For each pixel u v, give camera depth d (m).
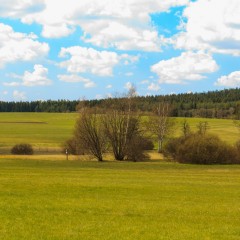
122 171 47.50
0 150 101.00
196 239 16.83
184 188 32.03
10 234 16.91
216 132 151.12
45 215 20.66
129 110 77.31
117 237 16.84
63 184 31.94
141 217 20.88
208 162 65.88
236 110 196.75
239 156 66.81
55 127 183.38
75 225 18.72
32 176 38.28
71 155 85.06
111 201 25.11
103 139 74.88
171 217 21.12
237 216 21.92
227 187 33.72
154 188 31.38
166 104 105.44
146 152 82.50
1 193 26.86
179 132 116.38
